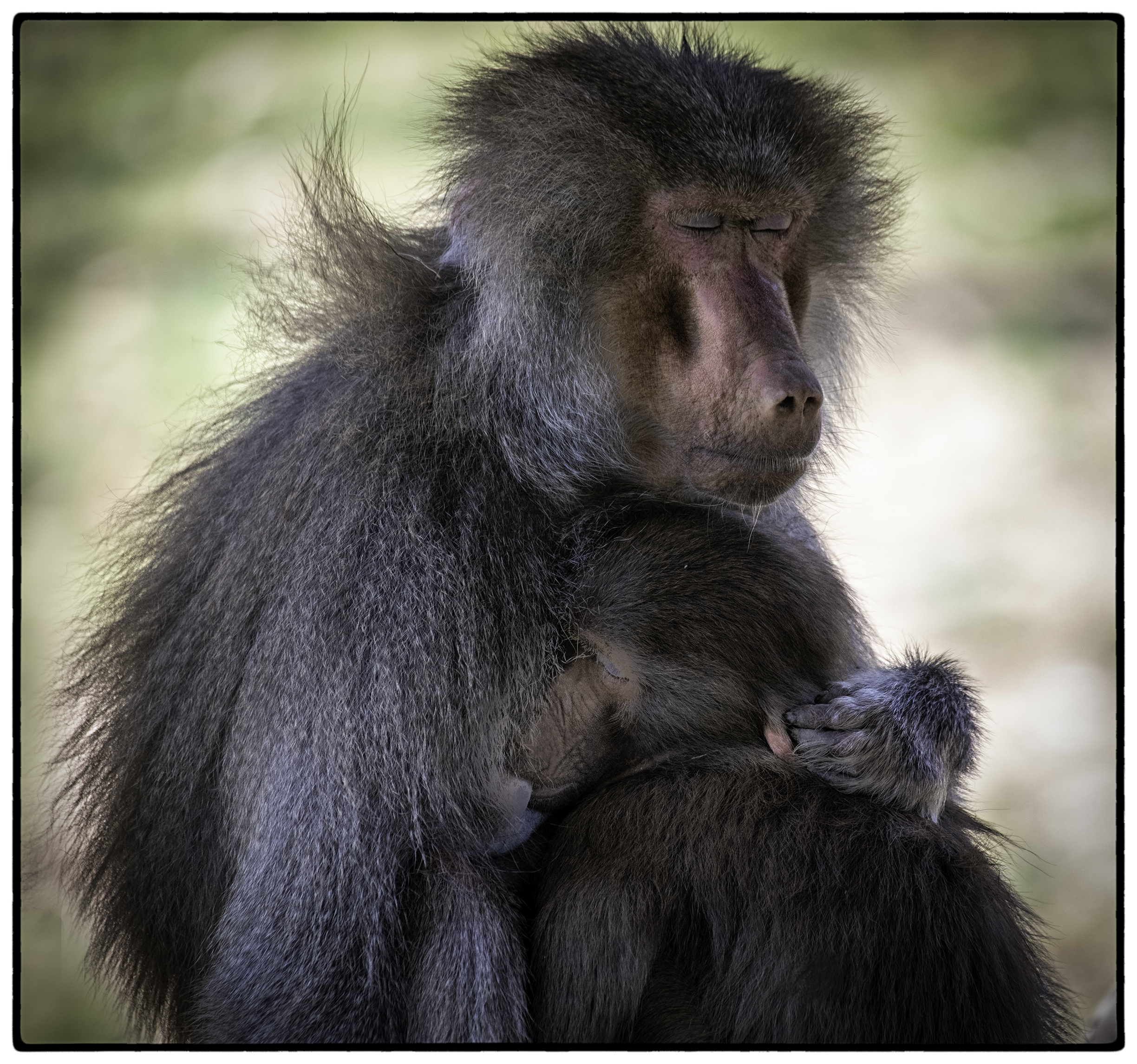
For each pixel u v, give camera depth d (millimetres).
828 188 7141
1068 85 22594
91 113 21828
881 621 14656
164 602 6906
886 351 8148
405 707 5859
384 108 20531
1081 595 14625
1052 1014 6512
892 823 6059
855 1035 5656
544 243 6461
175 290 18953
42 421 17312
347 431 6266
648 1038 5898
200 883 6438
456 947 5707
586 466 6680
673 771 6215
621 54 6742
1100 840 11727
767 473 6457
